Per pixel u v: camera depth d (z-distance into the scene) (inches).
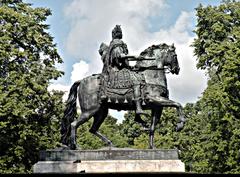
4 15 1038.4
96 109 594.2
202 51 1267.2
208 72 1278.3
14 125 989.8
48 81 1074.1
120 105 602.2
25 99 994.7
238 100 1128.8
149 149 558.9
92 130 609.9
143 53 609.0
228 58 1111.0
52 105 1099.9
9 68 1027.3
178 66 609.9
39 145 1062.4
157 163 551.8
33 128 1066.7
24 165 1035.9
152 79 593.6
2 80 991.0
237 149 1133.7
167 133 2129.7
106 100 592.7
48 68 1083.3
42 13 1104.2
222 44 1163.9
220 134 1183.6
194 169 1417.3
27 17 1069.1
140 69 601.9
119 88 593.0
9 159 1007.6
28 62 1049.5
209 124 1243.2
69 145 597.6
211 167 1241.4
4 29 1026.7
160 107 591.2
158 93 587.2
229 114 1135.0
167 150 559.2
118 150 557.6
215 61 1167.6
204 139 1386.6
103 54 623.2
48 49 1100.5
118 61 600.1
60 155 560.7
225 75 1124.5
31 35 1055.0
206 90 1191.6
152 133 585.6
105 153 556.1
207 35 1246.3
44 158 561.9
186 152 1904.5
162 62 602.9
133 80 591.5
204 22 1259.8
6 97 967.0
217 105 1160.2
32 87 1014.4
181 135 2012.8
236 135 1128.2
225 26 1227.2
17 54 1015.6
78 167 549.3
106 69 604.7
